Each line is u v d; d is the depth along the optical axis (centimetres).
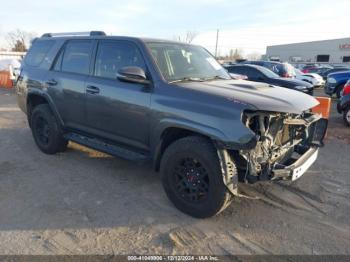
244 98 317
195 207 343
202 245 302
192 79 391
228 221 344
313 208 377
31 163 506
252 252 293
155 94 362
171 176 357
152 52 390
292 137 377
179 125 336
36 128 552
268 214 361
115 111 406
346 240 314
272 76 1132
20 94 586
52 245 297
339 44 6075
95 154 549
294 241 311
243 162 323
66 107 485
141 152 402
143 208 369
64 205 372
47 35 565
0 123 792
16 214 350
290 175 322
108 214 354
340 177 469
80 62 469
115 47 423
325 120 406
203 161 324
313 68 3225
